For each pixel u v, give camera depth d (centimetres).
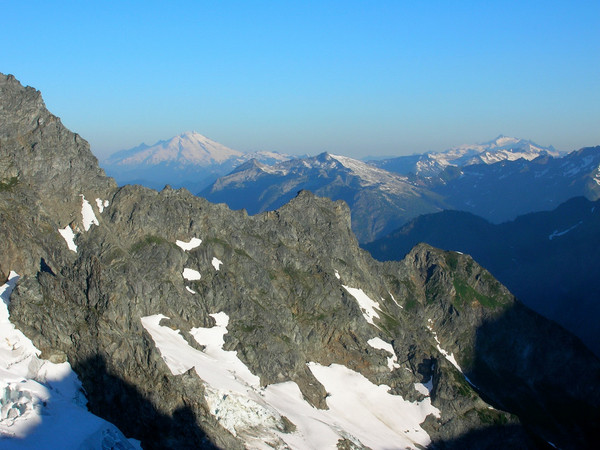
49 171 18825
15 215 16512
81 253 17650
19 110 19350
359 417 18588
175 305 18475
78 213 18788
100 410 13725
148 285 18075
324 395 18762
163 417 14238
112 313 14875
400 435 18700
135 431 13775
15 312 14462
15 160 18425
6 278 15438
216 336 18338
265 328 19088
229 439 14575
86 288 15225
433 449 18888
